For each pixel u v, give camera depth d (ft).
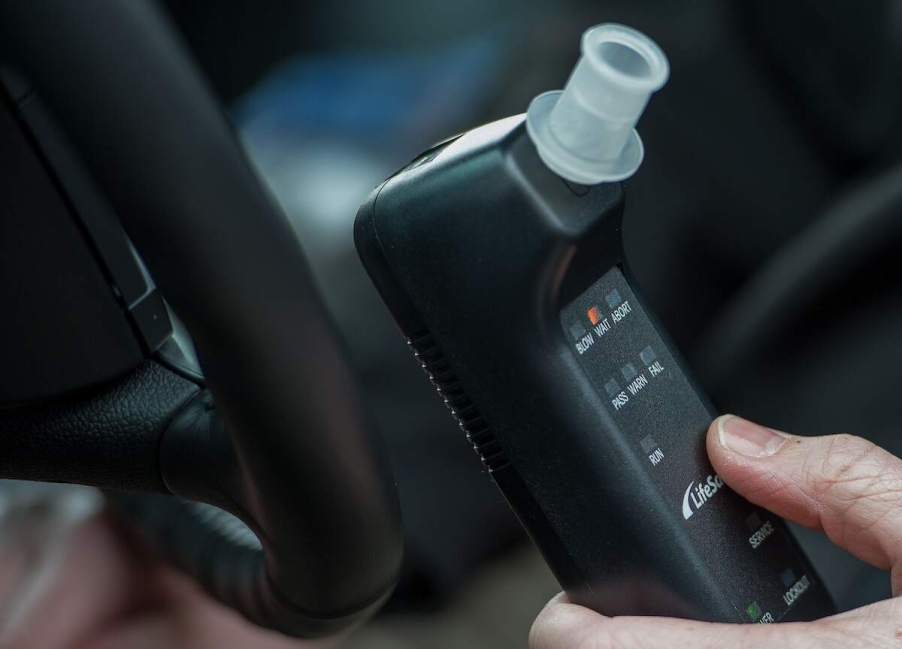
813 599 1.81
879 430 3.55
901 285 3.50
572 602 1.77
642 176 3.96
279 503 1.48
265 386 1.38
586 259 1.60
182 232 1.30
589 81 1.47
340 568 1.54
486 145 1.56
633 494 1.64
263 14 5.22
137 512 2.30
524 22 4.63
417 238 1.61
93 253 1.59
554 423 1.63
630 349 1.71
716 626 1.63
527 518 1.71
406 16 5.23
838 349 3.60
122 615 2.81
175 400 1.68
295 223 4.44
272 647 2.85
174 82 1.28
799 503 1.79
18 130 1.48
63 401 1.67
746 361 3.64
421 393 3.98
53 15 1.21
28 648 2.68
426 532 3.90
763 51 3.77
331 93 4.99
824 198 3.87
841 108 3.73
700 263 4.01
